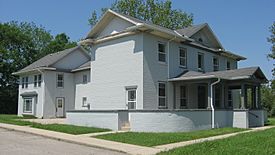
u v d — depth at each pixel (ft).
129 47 72.64
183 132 57.62
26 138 48.98
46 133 53.26
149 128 57.36
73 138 47.70
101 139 47.29
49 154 34.78
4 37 156.97
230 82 75.66
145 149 38.86
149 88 69.97
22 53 162.91
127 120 62.39
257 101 81.46
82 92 108.47
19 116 112.57
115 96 74.74
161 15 144.46
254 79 74.23
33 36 184.34
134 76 70.59
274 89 138.72
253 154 33.27
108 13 76.07
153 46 72.23
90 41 80.84
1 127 64.13
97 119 64.34
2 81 154.61
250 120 75.25
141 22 71.10
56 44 184.24
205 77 68.95
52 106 107.24
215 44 93.97
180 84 77.05
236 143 40.47
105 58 78.59
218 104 83.20
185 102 80.38
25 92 116.88
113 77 75.77
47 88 106.73
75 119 68.95
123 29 74.74
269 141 41.98
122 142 44.24
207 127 65.46
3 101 152.15
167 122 58.18
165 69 74.64
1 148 38.52
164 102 73.92
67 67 112.98
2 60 153.28
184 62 81.05
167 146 41.37
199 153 33.86
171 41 77.10
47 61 114.11
